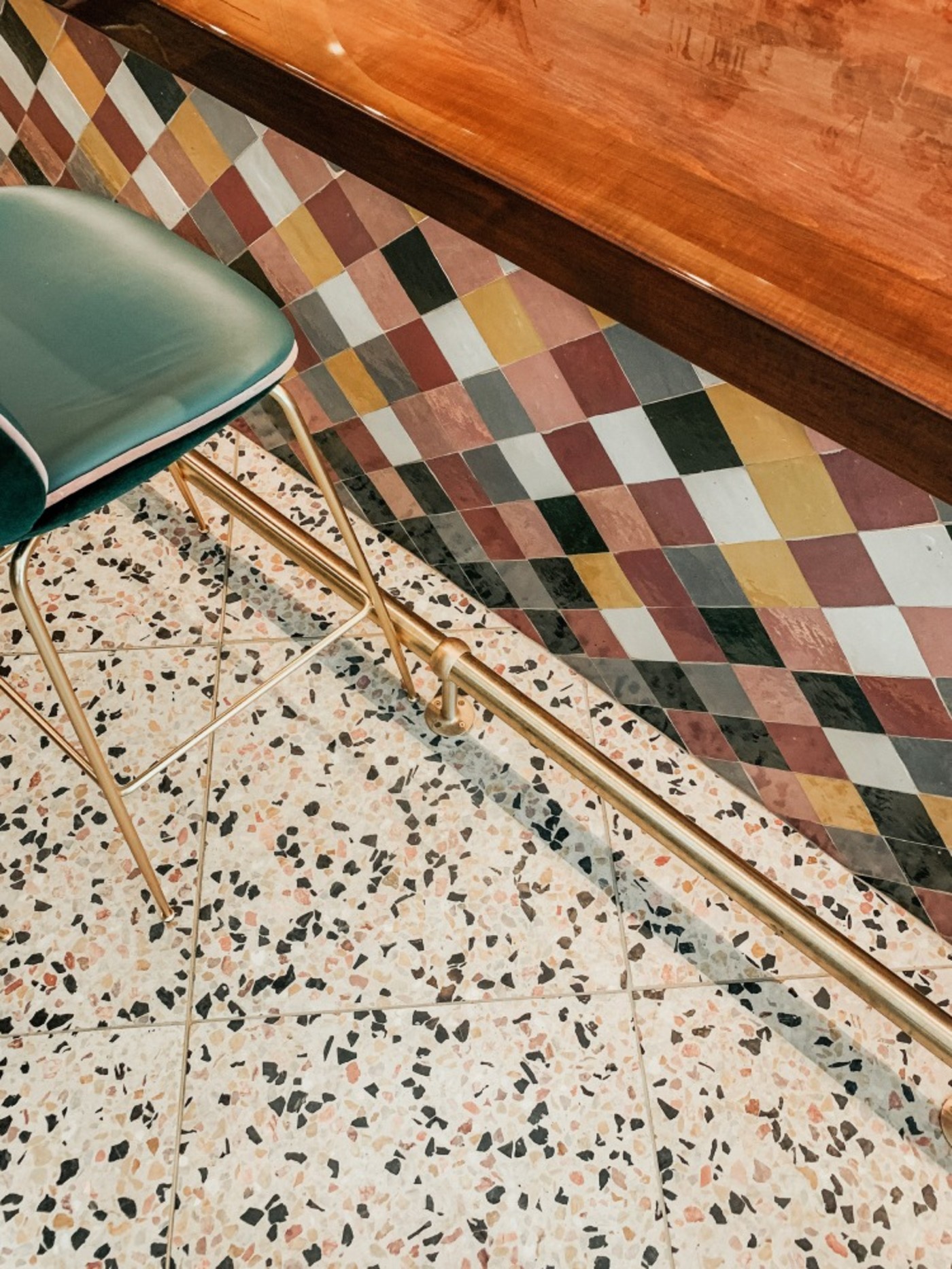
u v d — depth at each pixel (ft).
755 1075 4.80
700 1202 4.49
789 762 5.22
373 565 6.54
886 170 3.16
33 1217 4.41
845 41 3.61
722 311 2.93
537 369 4.35
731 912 5.25
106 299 4.12
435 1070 4.79
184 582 6.37
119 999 4.96
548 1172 4.55
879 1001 4.43
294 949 5.11
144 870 4.99
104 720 5.81
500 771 5.68
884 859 5.20
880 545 3.76
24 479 2.86
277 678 5.08
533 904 5.26
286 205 4.84
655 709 5.78
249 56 3.61
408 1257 4.34
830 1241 4.41
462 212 3.43
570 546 5.21
